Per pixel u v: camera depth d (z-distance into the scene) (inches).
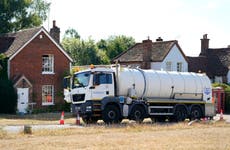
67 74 2060.8
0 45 2064.5
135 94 1370.6
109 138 903.7
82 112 1299.2
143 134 992.2
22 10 2910.9
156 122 1389.0
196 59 2861.7
